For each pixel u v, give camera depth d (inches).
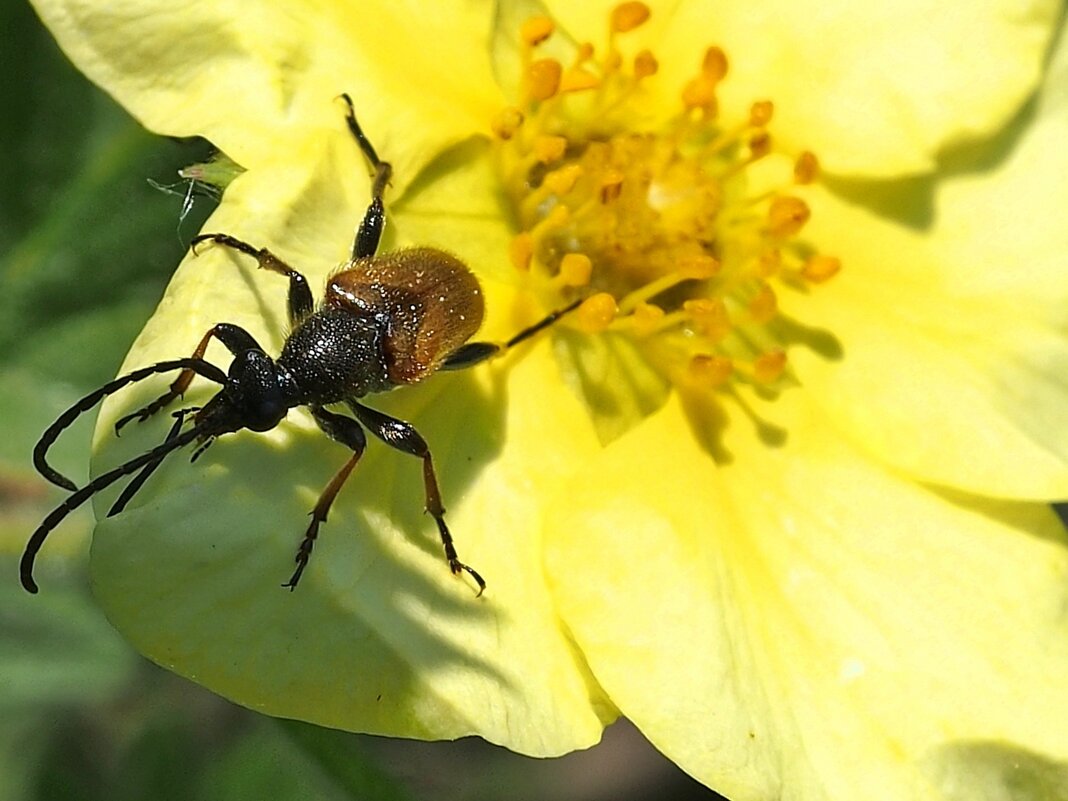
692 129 3.3
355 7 3.1
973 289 3.2
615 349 3.2
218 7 3.0
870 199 3.3
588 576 3.0
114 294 3.7
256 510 2.9
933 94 3.2
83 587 3.8
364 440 2.9
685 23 3.3
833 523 3.2
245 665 2.8
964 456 3.2
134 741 3.9
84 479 3.6
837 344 3.3
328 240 3.0
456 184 3.2
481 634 3.0
